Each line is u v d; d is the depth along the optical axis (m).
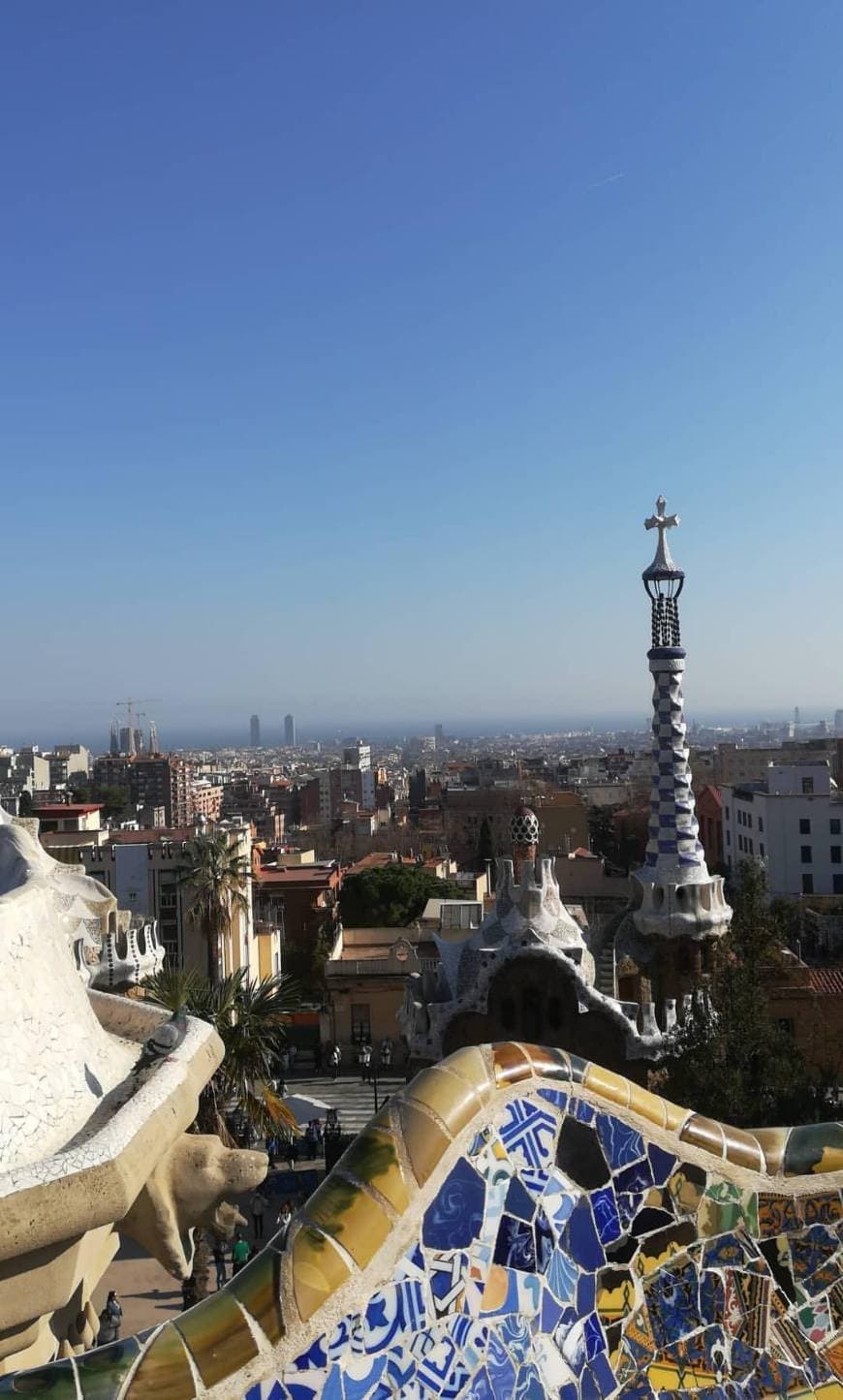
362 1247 4.48
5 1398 3.98
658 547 34.56
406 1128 4.78
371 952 54.44
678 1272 5.20
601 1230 5.09
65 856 53.12
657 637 34.03
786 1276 5.39
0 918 7.22
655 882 32.62
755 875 49.22
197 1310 4.32
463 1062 5.07
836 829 91.06
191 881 47.50
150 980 25.55
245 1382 4.15
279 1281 4.35
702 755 188.12
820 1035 35.72
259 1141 34.88
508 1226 4.84
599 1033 28.34
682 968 32.62
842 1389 5.21
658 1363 5.00
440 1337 4.52
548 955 28.52
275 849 109.00
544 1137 5.09
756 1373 5.16
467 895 70.50
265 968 61.41
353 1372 4.30
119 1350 4.16
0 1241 5.56
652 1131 5.37
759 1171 5.51
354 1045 48.88
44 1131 6.86
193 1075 7.63
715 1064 24.41
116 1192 6.00
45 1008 7.54
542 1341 4.76
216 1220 7.44
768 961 37.09
